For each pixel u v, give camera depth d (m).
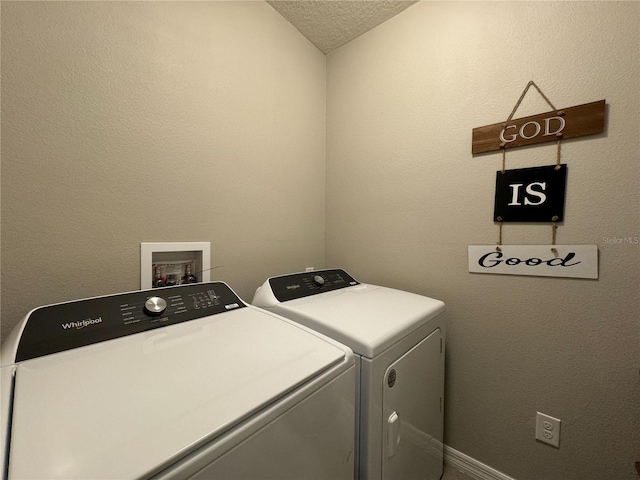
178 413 0.42
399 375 0.85
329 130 1.77
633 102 0.90
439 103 1.31
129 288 0.96
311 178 1.69
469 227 1.24
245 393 0.48
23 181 0.76
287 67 1.51
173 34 1.05
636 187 0.91
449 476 1.27
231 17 1.24
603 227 0.96
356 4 1.38
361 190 1.61
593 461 1.01
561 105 1.02
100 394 0.45
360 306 1.02
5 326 0.75
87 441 0.36
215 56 1.18
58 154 0.81
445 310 1.17
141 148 0.98
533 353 1.11
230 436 0.42
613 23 0.93
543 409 1.10
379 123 1.53
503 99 1.14
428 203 1.36
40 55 0.77
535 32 1.07
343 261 1.71
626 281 0.94
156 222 1.02
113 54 0.90
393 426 0.82
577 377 1.03
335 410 0.62
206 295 0.90
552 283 1.06
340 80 1.70
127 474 0.33
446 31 1.28
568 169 1.02
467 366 1.27
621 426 0.96
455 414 1.31
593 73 0.96
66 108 0.82
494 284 1.19
